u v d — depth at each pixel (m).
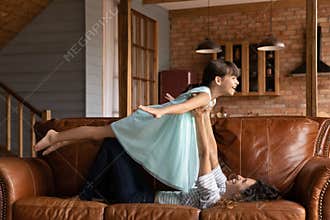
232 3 8.20
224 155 2.90
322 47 7.75
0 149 5.62
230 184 2.65
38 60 6.22
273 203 2.36
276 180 2.80
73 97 6.04
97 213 2.42
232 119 3.01
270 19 8.05
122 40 5.63
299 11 7.89
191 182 2.56
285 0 7.94
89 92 6.03
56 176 3.03
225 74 2.70
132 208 2.40
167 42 8.58
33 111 5.04
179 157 2.59
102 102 6.25
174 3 8.11
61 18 6.10
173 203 2.58
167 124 2.63
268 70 7.87
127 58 5.60
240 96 8.16
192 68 8.50
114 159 2.65
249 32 8.17
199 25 8.48
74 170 3.00
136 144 2.67
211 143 2.65
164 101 7.97
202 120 2.60
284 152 2.84
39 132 3.24
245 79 7.95
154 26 7.74
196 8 8.45
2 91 6.37
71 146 3.04
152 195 2.62
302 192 2.44
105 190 2.68
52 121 3.23
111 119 3.14
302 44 7.88
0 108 6.37
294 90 7.91
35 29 6.23
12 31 6.19
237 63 8.02
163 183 2.72
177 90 7.90
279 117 3.01
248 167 2.84
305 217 2.30
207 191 2.51
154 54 7.71
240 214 2.28
